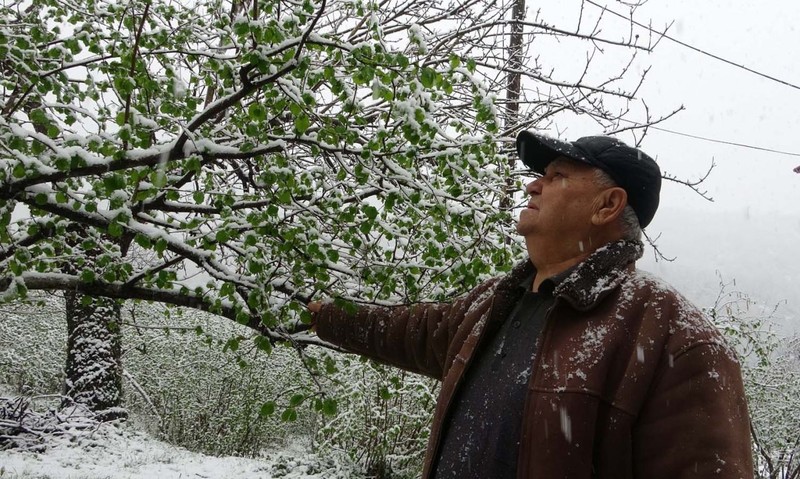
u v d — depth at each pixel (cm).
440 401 179
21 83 349
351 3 304
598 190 174
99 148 298
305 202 358
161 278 363
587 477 141
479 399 167
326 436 984
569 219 175
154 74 355
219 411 1259
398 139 314
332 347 356
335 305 273
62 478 745
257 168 416
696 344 141
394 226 355
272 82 290
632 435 142
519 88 629
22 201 324
